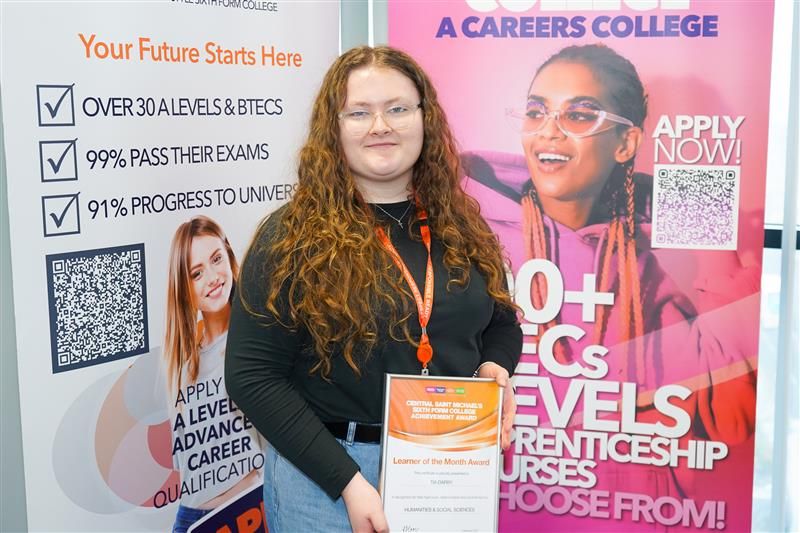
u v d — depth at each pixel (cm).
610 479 236
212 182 202
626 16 214
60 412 174
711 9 210
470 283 154
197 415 206
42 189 165
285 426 138
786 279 225
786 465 233
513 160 226
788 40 234
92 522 183
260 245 144
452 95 227
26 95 160
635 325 227
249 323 140
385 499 142
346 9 241
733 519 230
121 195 181
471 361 156
